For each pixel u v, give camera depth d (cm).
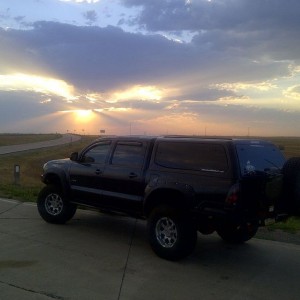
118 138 774
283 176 630
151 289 518
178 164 662
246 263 641
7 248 674
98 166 783
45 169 883
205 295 504
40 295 484
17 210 998
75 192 820
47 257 631
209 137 679
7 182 1738
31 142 7700
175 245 627
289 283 557
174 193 649
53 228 823
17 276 545
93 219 923
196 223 638
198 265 623
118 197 741
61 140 9100
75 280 538
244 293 516
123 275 564
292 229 874
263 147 667
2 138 9025
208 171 619
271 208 620
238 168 593
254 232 734
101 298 483
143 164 712
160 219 647
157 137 722
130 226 867
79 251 670
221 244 752
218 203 597
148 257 652
